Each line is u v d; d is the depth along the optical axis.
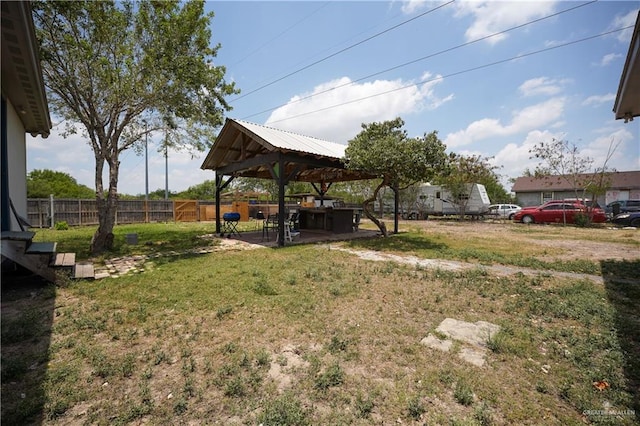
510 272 5.29
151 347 2.63
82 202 14.72
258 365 2.34
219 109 8.80
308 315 3.32
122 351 2.56
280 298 3.85
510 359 2.42
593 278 4.82
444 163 8.70
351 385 2.08
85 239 9.45
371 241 9.46
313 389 2.04
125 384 2.12
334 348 2.57
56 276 4.35
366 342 2.71
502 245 8.59
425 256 6.85
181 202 18.91
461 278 4.84
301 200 22.92
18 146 5.85
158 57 7.13
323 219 12.91
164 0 7.07
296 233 9.88
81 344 2.66
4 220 4.73
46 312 3.37
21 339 2.73
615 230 12.90
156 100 7.48
